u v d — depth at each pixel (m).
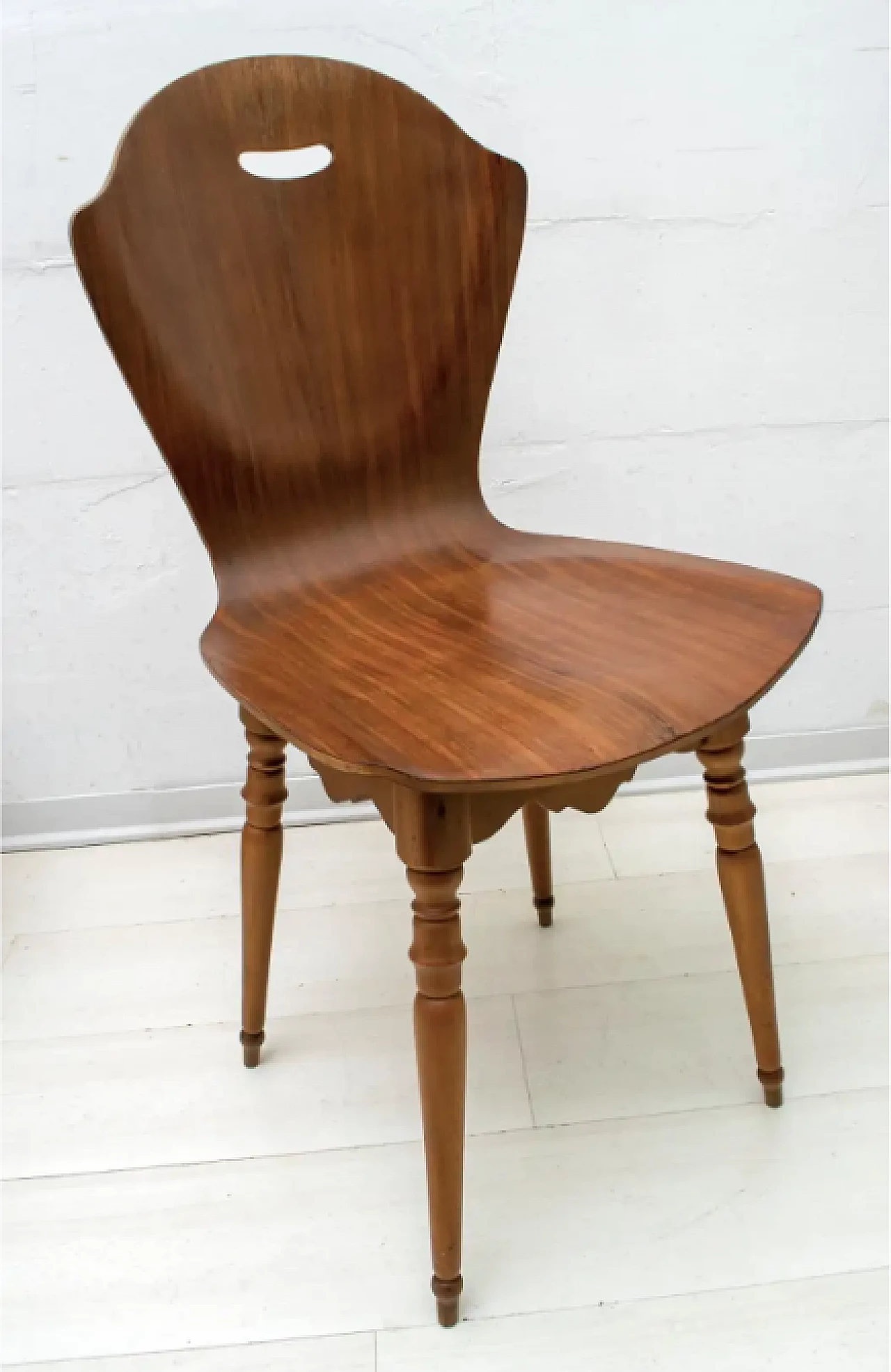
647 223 1.32
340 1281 0.89
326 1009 1.19
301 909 1.36
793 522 1.47
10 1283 0.90
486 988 1.20
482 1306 0.86
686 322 1.37
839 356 1.39
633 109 1.28
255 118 0.97
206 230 0.95
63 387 1.33
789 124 1.30
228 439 0.98
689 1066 1.08
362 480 1.06
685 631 0.86
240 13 1.22
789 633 0.84
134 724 1.49
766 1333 0.83
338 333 1.02
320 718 0.75
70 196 1.26
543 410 1.39
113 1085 1.10
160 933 1.33
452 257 1.05
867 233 1.35
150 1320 0.87
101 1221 0.95
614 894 1.35
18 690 1.45
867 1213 0.91
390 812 0.82
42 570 1.40
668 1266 0.88
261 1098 1.08
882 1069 1.06
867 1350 0.81
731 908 0.95
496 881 1.39
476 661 0.83
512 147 1.29
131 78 1.23
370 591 0.99
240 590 0.98
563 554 1.05
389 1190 0.97
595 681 0.79
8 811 1.51
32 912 1.38
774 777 1.56
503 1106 1.05
